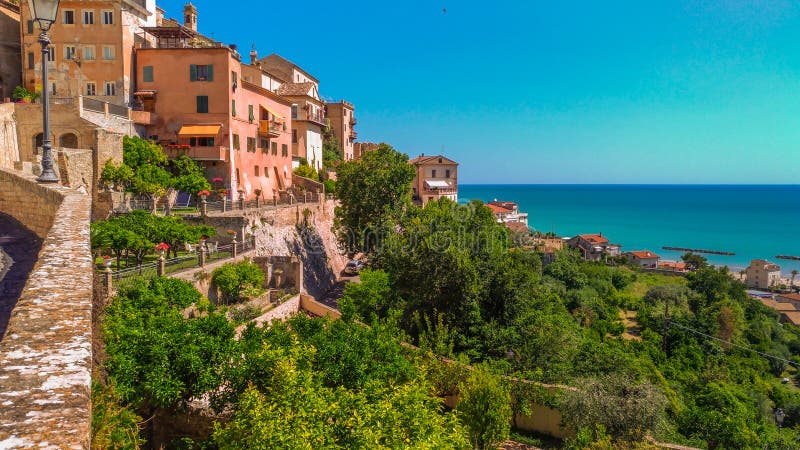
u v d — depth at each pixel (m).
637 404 20.50
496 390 19.05
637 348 48.12
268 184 52.38
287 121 57.97
